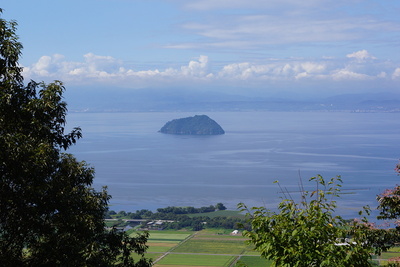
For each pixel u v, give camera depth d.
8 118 11.37
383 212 11.23
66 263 11.19
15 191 10.86
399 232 10.60
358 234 7.65
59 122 12.23
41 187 10.98
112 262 14.89
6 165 10.38
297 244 7.36
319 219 7.49
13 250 11.50
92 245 11.51
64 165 13.26
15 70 11.49
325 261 6.95
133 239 15.50
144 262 15.56
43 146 11.05
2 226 11.16
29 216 11.11
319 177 8.16
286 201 7.96
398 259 11.02
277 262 7.39
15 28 11.58
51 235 11.38
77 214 12.34
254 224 7.76
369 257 7.27
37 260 11.30
